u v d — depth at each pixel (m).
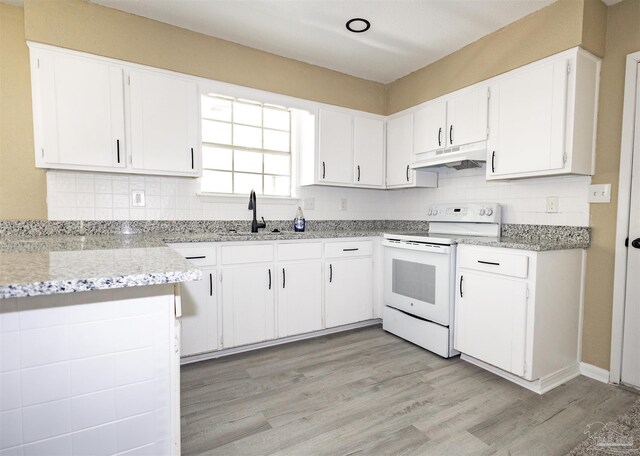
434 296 2.45
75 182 2.31
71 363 0.84
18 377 0.79
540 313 1.92
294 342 2.68
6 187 2.13
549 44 2.06
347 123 3.17
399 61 2.90
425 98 2.97
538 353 1.93
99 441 0.88
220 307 2.32
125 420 0.90
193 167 2.44
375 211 3.68
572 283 2.10
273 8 2.18
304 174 3.14
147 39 2.26
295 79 2.88
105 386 0.88
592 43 1.98
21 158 2.16
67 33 2.03
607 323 2.07
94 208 2.37
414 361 2.34
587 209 2.14
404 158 3.18
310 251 2.68
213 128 2.87
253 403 1.82
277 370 2.20
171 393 0.96
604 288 2.08
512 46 2.27
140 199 2.52
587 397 1.89
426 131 2.95
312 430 1.59
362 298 2.96
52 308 0.82
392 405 1.80
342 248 2.85
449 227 2.89
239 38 2.55
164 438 0.95
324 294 2.77
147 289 0.92
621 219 2.00
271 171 3.16
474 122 2.53
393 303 2.83
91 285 0.74
